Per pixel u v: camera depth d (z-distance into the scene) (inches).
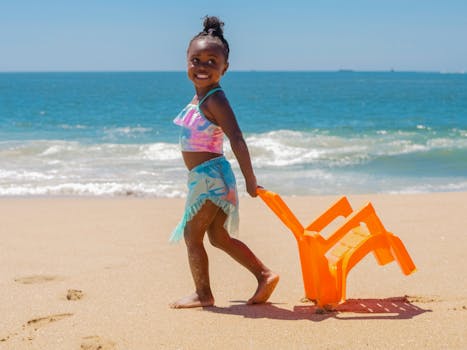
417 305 151.6
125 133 768.3
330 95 2343.8
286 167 501.4
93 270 192.9
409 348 122.0
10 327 140.8
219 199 151.9
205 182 152.3
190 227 154.8
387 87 3873.0
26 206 331.6
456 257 202.1
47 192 392.8
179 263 201.5
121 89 3019.2
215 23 158.2
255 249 222.5
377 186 425.4
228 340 128.8
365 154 567.8
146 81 5703.7
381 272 185.0
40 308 154.2
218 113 150.3
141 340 130.0
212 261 204.7
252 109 1337.4
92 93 2375.7
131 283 177.6
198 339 129.8
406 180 449.7
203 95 155.3
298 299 161.0
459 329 132.0
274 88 3592.5
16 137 713.6
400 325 135.3
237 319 142.9
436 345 123.3
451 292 162.9
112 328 137.9
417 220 271.3
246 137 690.8
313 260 147.7
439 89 3309.5
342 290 147.3
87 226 270.2
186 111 157.5
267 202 150.9
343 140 668.7
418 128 832.9
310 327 135.6
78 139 695.7
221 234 156.6
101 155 546.9
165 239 241.1
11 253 217.6
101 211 313.6
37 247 227.6
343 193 399.2
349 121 986.1
